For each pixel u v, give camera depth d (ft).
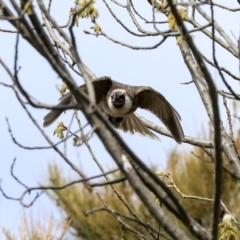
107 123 19.12
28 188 20.71
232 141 27.63
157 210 19.77
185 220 20.36
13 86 20.24
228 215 24.23
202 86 29.04
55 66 18.79
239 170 27.50
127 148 19.35
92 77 33.27
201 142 31.22
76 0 27.63
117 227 42.93
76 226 43.11
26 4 19.02
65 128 27.86
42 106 18.72
